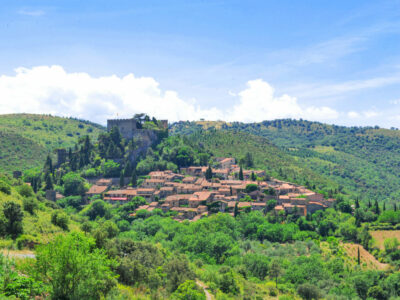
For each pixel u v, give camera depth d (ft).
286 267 399.85
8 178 499.51
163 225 521.24
